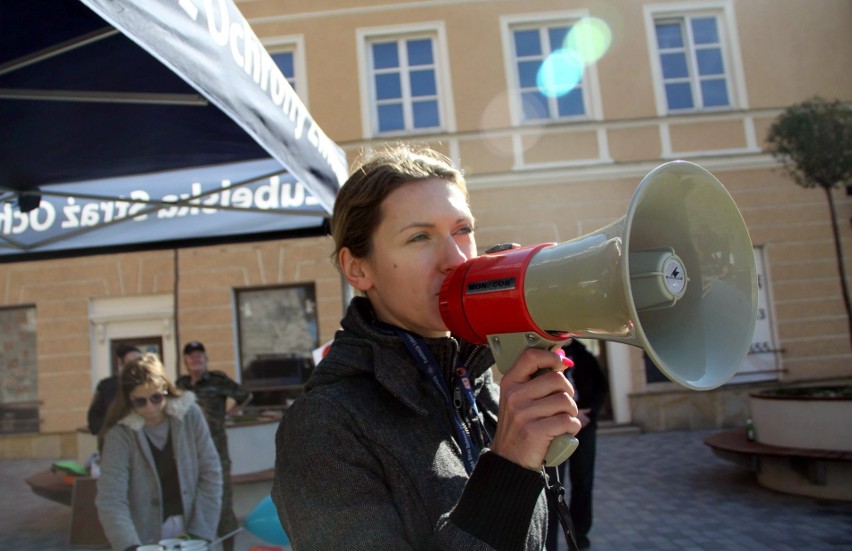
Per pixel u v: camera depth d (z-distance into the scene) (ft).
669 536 15.39
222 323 30.78
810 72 32.19
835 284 31.04
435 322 3.29
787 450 17.84
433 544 2.83
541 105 32.01
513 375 2.74
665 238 3.08
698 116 31.73
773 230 31.19
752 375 30.50
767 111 31.86
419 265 3.27
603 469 23.16
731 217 3.02
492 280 2.90
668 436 28.86
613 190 31.40
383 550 2.77
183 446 8.75
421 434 3.12
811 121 25.62
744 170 31.55
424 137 31.50
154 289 31.04
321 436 2.99
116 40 6.06
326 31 31.73
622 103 31.81
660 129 31.76
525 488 2.59
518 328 2.81
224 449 13.71
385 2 31.83
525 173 31.19
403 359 3.27
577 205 31.24
